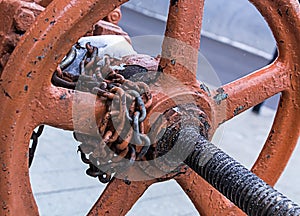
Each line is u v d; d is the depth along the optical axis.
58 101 0.82
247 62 4.33
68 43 0.80
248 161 2.55
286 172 2.37
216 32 5.00
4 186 0.82
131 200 0.94
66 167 2.06
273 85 0.99
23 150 0.82
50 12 0.79
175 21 0.88
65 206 1.80
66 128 0.85
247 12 5.13
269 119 3.21
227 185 0.84
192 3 0.88
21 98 0.79
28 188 0.84
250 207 0.82
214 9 5.20
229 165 0.84
